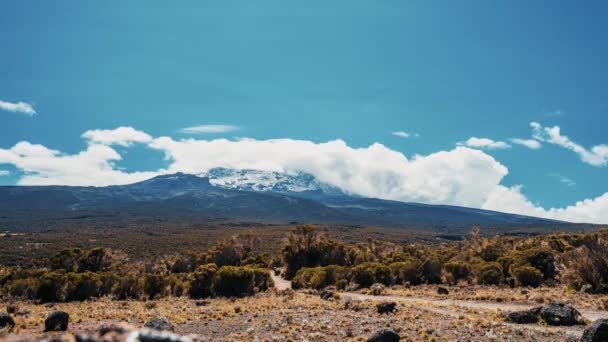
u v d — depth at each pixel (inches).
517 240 3319.4
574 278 1624.0
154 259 3661.4
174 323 955.3
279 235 6318.9
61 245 4783.5
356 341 703.7
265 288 2086.6
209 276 2007.9
